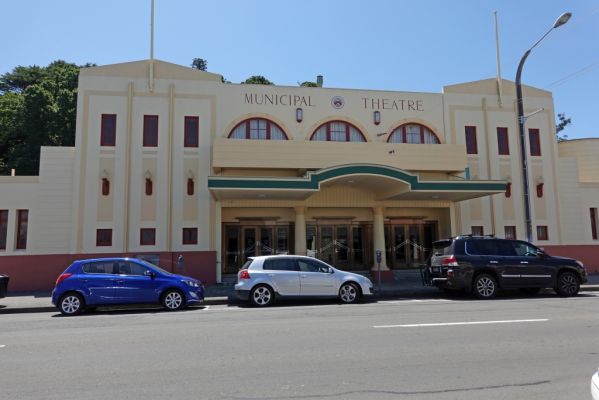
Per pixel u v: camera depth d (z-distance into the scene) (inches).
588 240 909.8
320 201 833.5
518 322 387.2
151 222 768.9
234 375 239.5
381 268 830.5
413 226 900.0
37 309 560.1
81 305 508.7
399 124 869.2
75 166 762.8
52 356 285.6
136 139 782.5
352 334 342.0
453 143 882.1
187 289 530.3
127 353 290.8
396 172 726.5
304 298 582.6
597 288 673.6
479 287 576.1
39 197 757.9
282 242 845.8
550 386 219.0
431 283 614.9
